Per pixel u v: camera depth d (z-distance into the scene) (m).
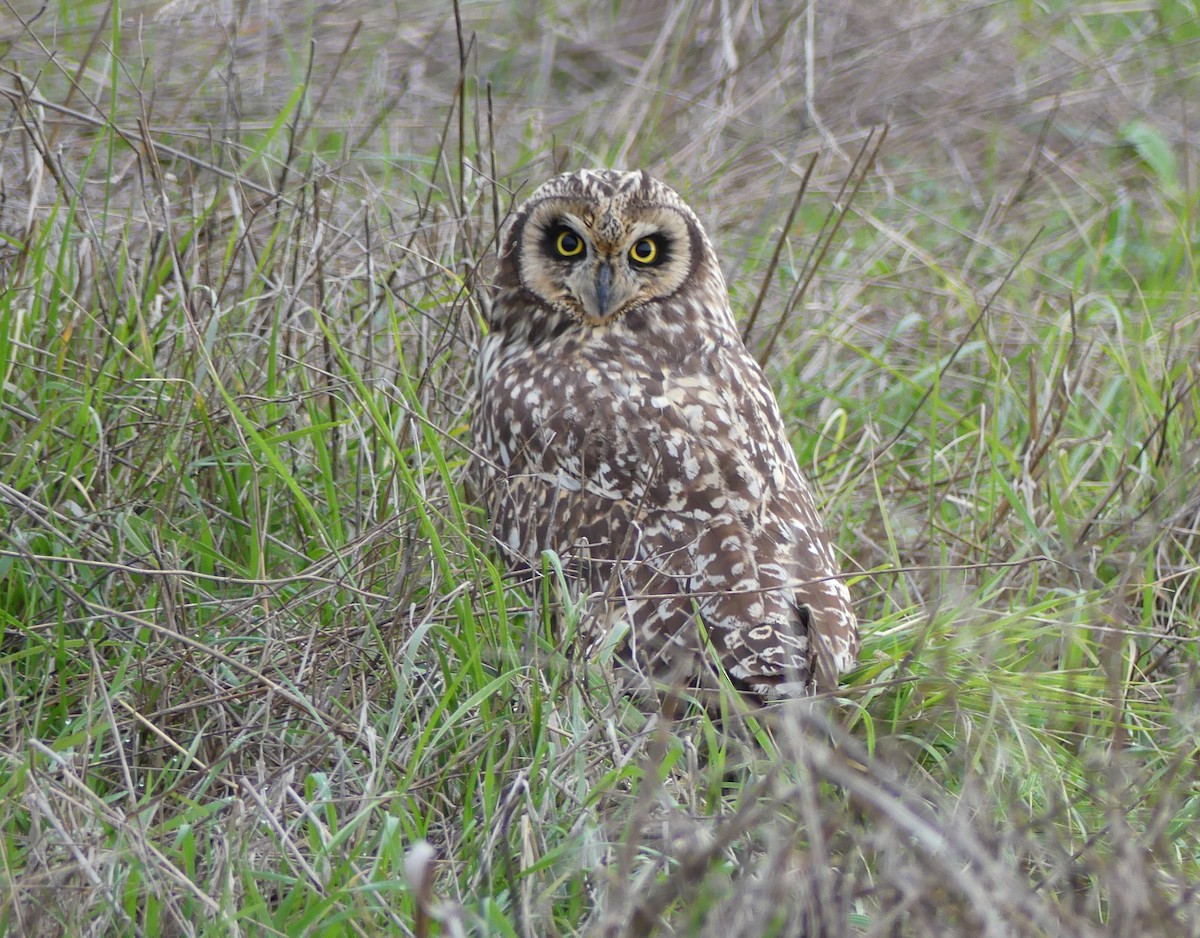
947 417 13.12
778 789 7.36
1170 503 10.97
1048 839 7.38
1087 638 10.05
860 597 11.07
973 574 10.91
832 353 13.77
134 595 9.56
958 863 6.96
